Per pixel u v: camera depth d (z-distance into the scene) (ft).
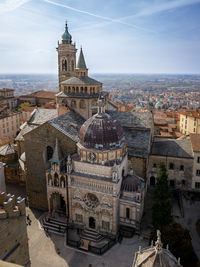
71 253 163.53
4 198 96.68
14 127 479.82
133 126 215.51
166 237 145.59
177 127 474.08
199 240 171.22
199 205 213.46
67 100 228.84
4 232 90.17
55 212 200.23
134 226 175.32
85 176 171.32
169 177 234.17
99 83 233.14
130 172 181.68
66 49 328.08
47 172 185.37
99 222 176.35
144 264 92.79
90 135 167.32
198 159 222.28
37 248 168.04
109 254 161.27
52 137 190.90
